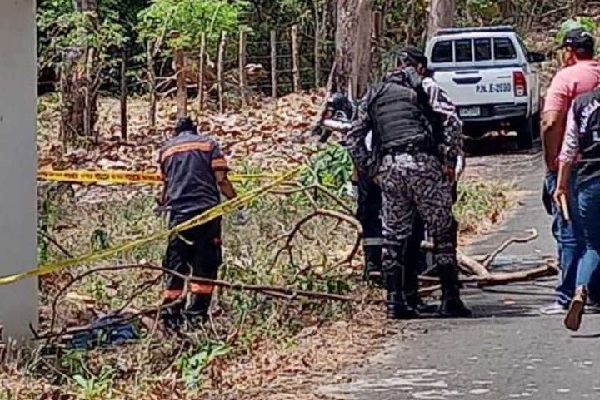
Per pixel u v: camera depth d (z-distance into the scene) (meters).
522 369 8.64
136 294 11.02
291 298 10.84
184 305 10.68
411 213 10.44
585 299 9.42
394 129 10.36
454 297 10.62
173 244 10.80
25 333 9.88
